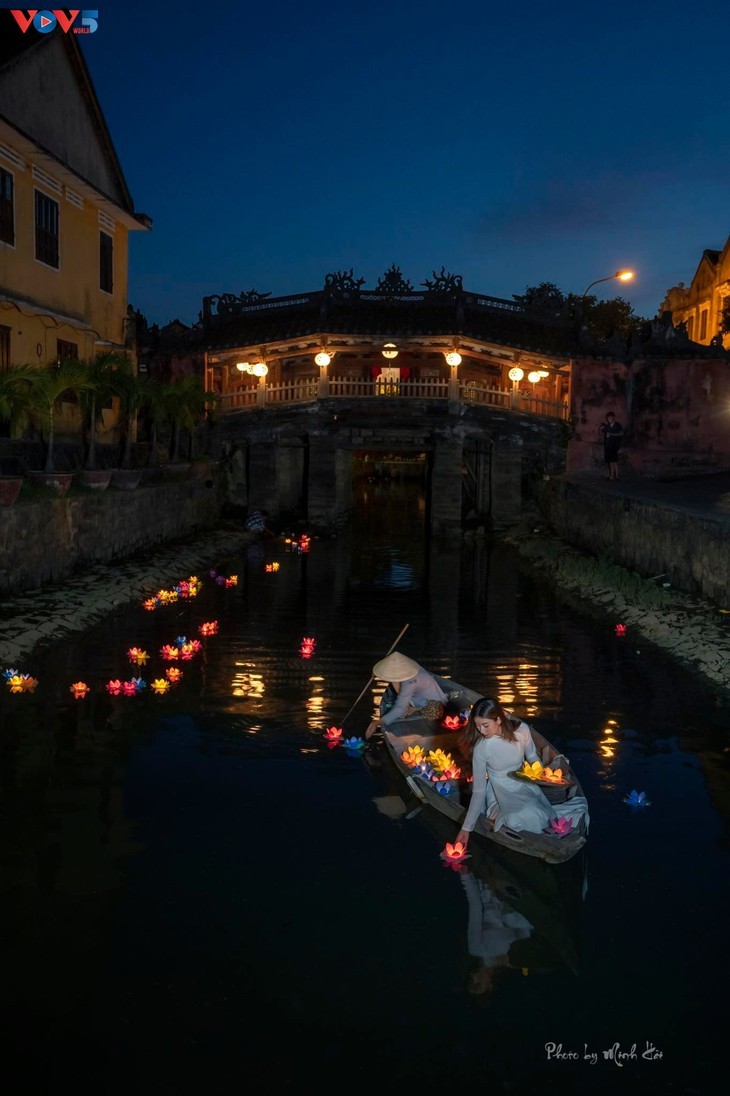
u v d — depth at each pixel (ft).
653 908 17.46
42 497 48.85
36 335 64.44
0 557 42.88
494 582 63.16
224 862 19.06
